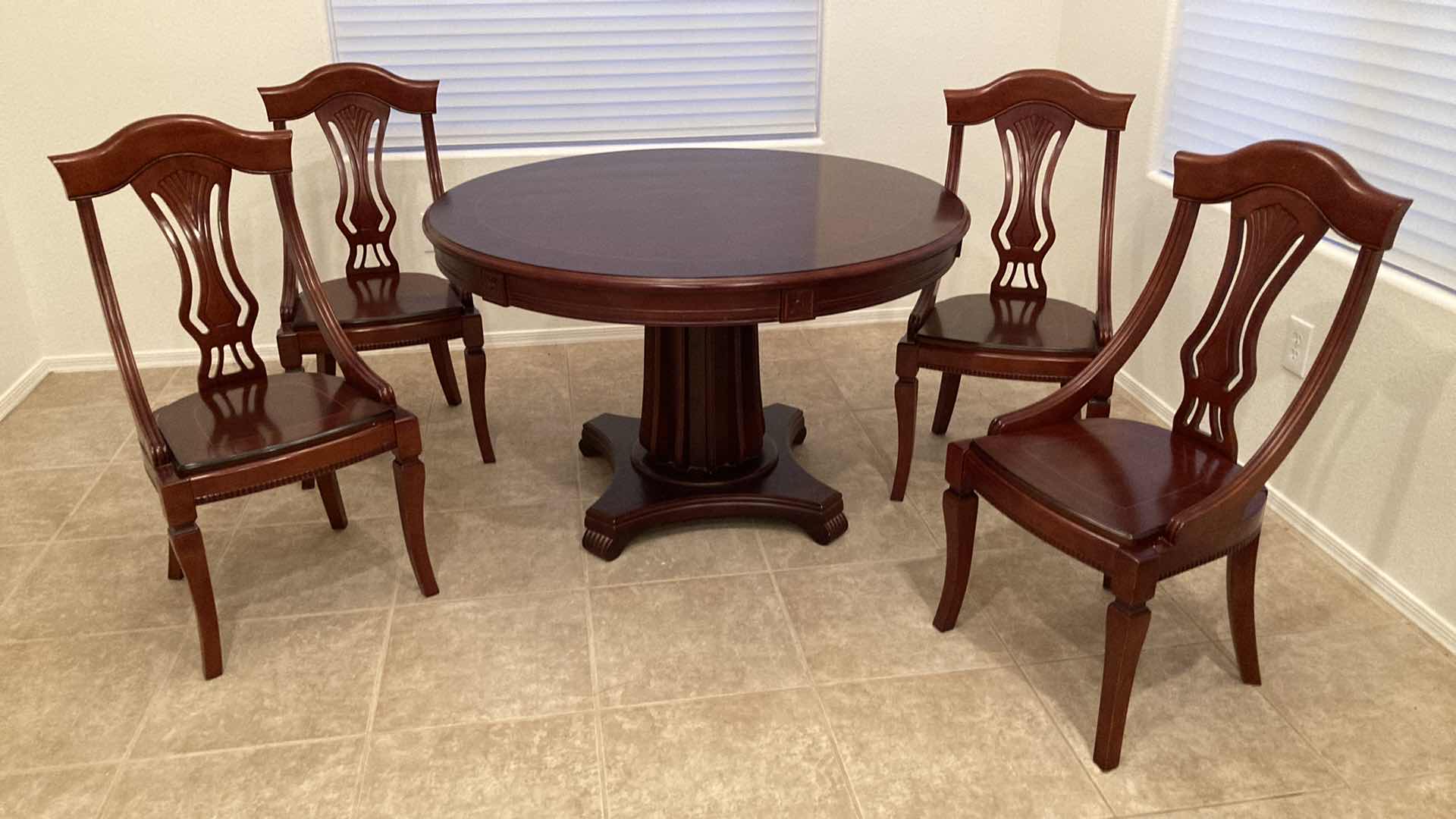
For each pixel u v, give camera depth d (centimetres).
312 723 191
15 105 310
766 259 198
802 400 320
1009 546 246
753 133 357
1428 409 209
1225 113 273
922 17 343
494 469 281
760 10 340
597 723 191
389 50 329
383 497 269
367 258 343
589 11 332
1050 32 351
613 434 278
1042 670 204
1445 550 208
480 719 192
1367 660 206
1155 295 199
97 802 174
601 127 349
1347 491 233
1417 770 179
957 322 253
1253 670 199
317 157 330
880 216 228
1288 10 247
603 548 239
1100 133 325
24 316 329
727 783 177
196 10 310
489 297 208
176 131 203
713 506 248
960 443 198
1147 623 170
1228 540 175
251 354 225
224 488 194
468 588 230
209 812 172
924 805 173
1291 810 171
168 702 197
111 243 329
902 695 198
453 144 344
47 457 289
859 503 264
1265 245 180
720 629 216
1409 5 212
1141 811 171
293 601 227
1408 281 213
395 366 345
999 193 369
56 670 206
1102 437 200
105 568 239
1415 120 213
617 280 189
